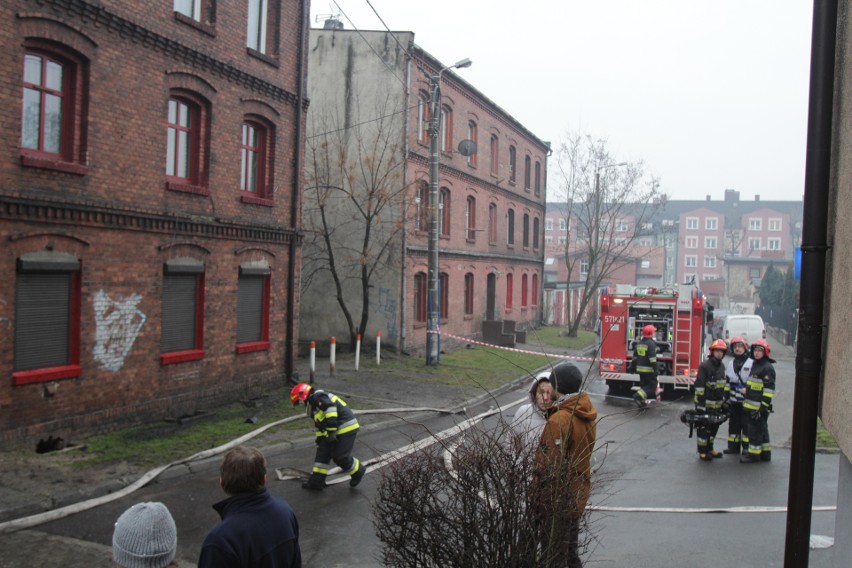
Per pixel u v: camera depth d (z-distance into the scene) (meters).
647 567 6.64
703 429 11.19
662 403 17.44
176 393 12.66
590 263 36.66
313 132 23.25
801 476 5.03
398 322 22.84
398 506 4.29
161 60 12.09
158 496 8.60
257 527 3.71
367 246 21.83
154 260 12.05
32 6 9.67
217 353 13.73
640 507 8.58
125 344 11.46
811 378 5.02
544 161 41.50
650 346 16.17
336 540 7.28
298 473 9.71
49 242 10.03
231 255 14.08
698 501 8.90
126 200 11.41
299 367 19.14
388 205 22.61
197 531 7.46
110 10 10.90
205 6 13.33
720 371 11.41
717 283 91.31
